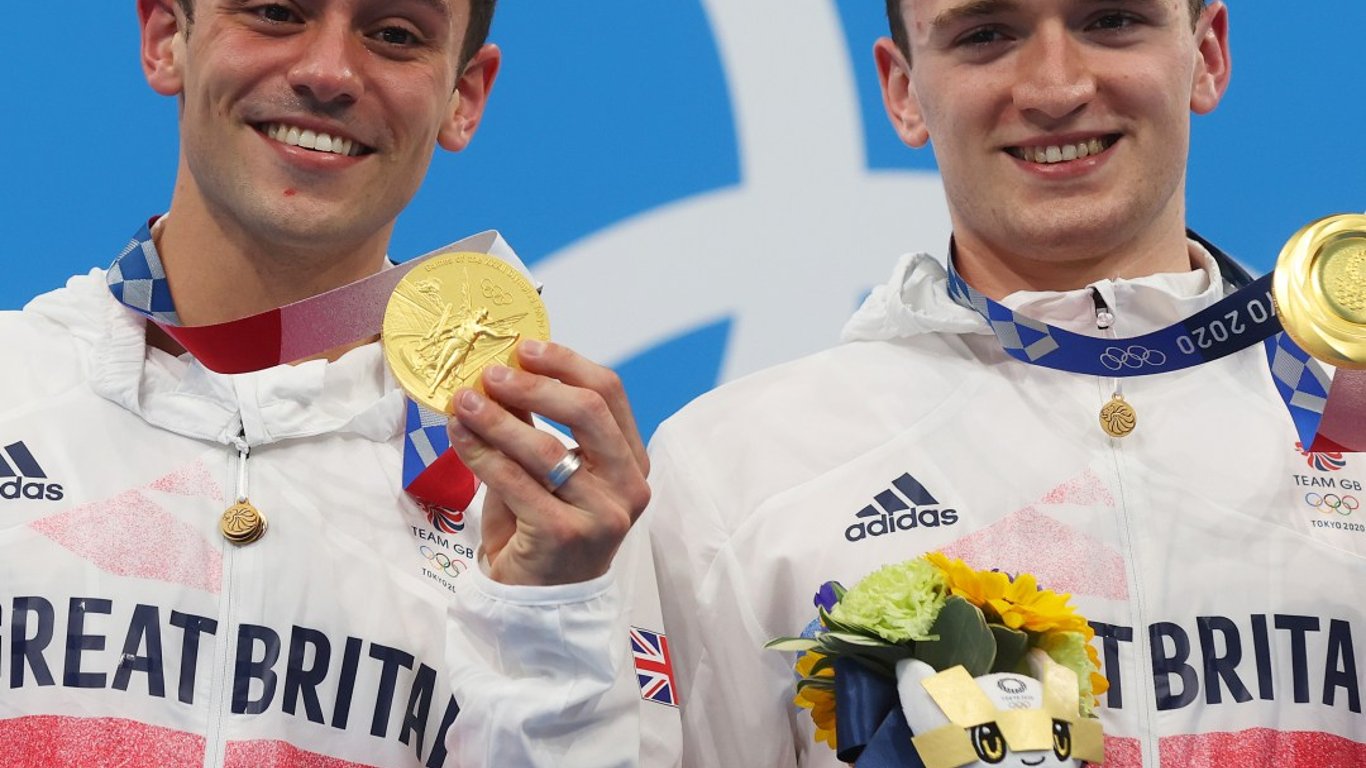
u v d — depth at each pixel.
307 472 12.09
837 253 16.53
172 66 12.67
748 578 12.56
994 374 13.06
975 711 10.48
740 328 16.41
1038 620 10.83
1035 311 12.96
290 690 11.43
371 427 12.38
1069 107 12.53
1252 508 12.30
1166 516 12.30
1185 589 12.06
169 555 11.50
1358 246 11.73
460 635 11.26
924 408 12.98
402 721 11.73
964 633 10.70
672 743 12.09
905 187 16.64
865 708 10.88
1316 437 12.33
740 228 16.53
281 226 11.95
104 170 15.98
